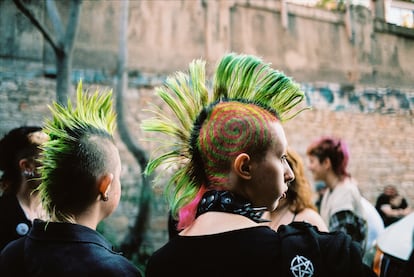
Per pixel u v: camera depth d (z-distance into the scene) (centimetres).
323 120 736
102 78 612
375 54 782
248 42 700
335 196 263
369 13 781
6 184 180
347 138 748
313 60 743
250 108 100
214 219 99
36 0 600
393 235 160
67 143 119
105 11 625
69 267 110
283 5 725
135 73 634
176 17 663
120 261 114
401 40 802
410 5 810
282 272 89
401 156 777
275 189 98
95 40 617
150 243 586
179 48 661
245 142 97
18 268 114
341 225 253
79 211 119
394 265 153
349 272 88
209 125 101
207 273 93
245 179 98
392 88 785
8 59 584
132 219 586
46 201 122
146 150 597
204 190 105
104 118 130
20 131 178
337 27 764
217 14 682
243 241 94
